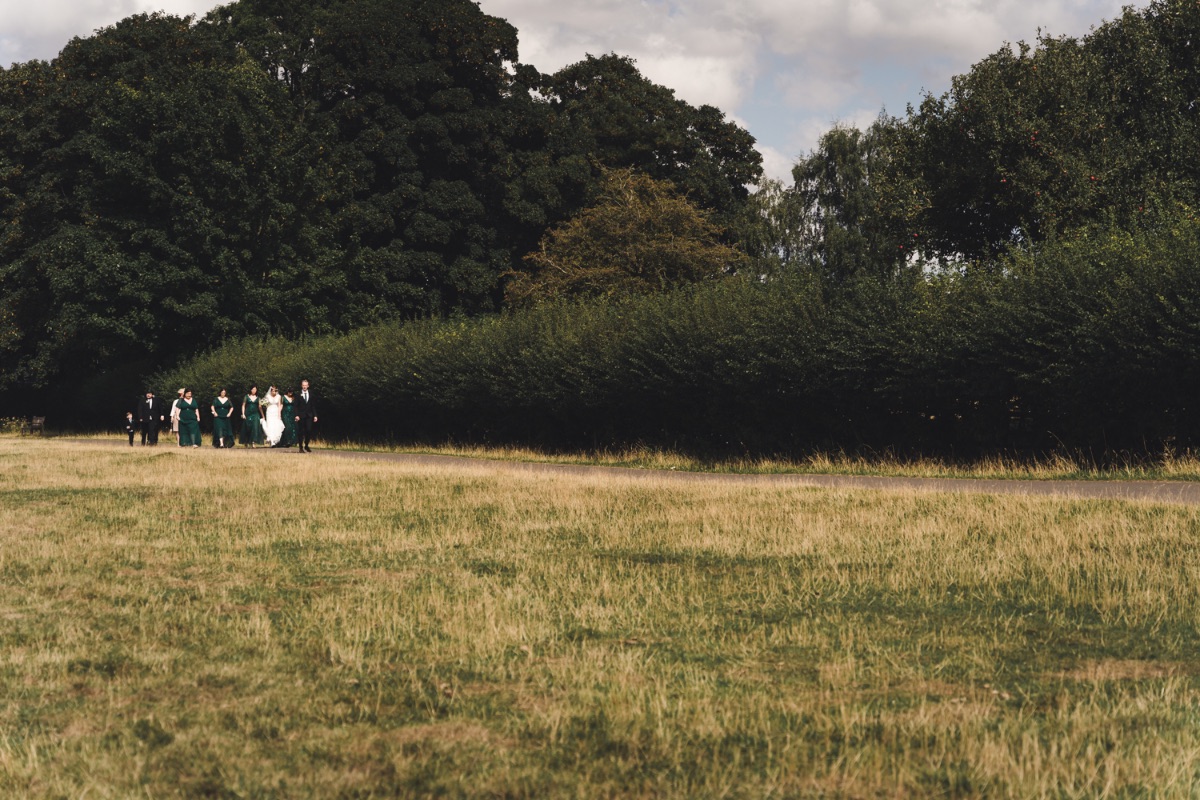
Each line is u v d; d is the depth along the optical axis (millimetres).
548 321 29328
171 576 9578
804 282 24188
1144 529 11211
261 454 30062
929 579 8992
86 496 17219
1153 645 6773
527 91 53125
